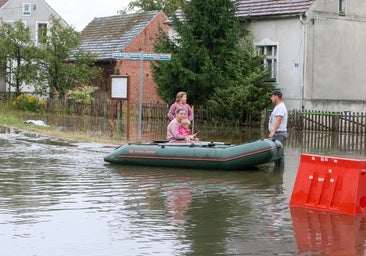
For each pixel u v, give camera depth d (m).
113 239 9.48
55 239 9.45
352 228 10.32
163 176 15.90
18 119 35.25
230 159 16.83
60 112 43.16
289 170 17.23
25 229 10.03
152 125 34.59
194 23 36.12
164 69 35.91
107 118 39.69
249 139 27.16
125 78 25.22
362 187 11.59
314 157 12.12
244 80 34.56
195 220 10.82
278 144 17.39
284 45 36.06
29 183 14.51
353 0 37.22
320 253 8.81
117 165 17.86
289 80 35.84
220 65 35.94
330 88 36.34
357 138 28.81
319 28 35.62
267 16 36.53
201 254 8.73
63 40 47.75
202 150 17.08
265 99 34.12
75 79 48.50
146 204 12.19
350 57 37.22
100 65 53.25
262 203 12.45
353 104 37.28
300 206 12.12
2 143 23.58
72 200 12.48
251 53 35.41
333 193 11.76
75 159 19.12
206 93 36.22
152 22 53.56
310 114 33.28
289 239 9.57
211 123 35.78
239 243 9.32
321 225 10.54
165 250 8.91
